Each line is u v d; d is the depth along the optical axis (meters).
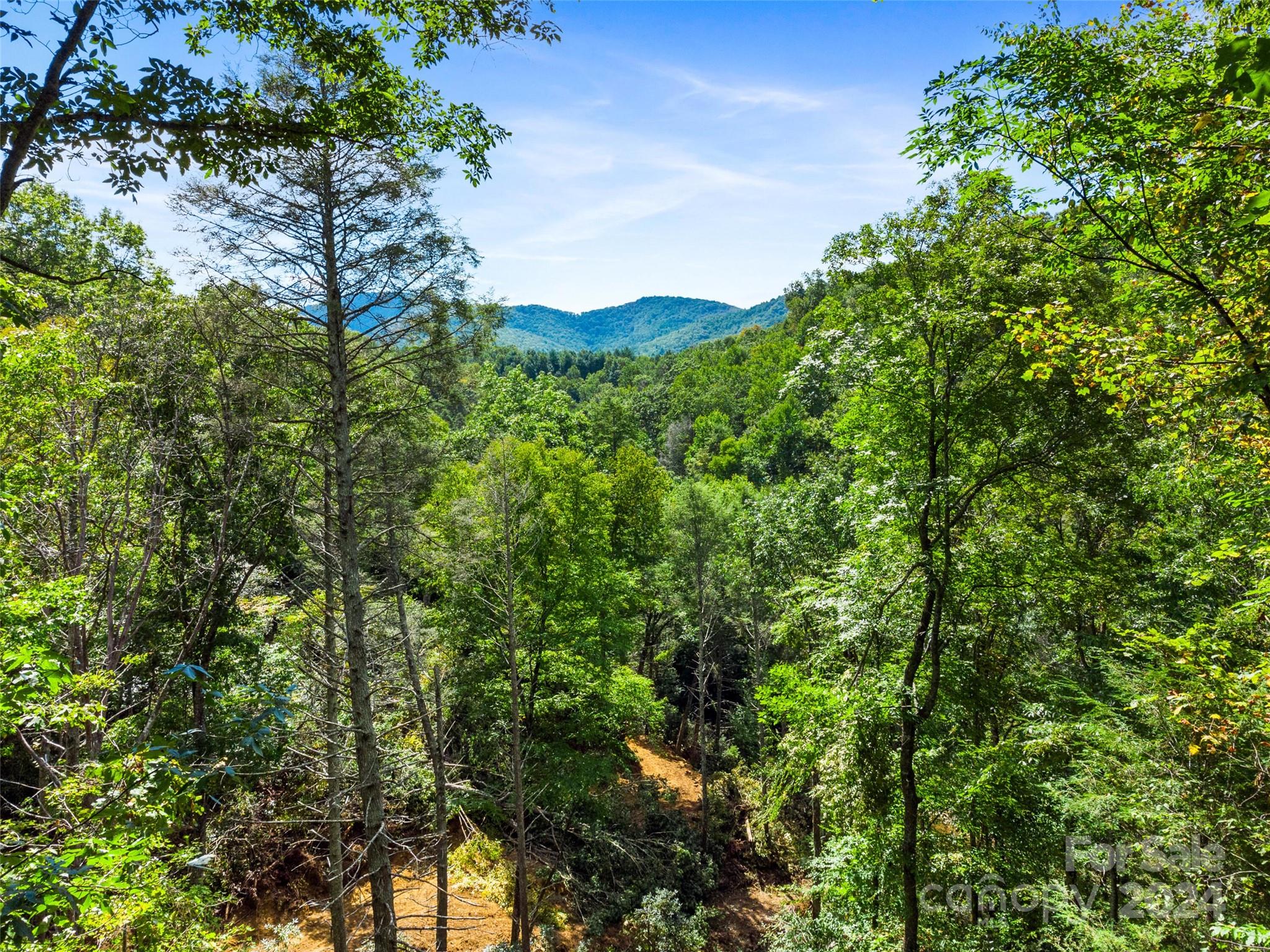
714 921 17.95
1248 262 6.11
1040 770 11.50
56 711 5.32
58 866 3.43
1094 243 7.31
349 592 10.13
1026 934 10.06
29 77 3.29
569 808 18.95
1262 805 8.47
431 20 5.96
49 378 10.52
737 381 79.50
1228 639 8.36
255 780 15.09
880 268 10.70
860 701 10.19
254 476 15.30
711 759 25.72
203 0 4.76
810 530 18.97
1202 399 6.41
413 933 14.94
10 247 12.37
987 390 10.19
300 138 4.46
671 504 27.59
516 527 16.25
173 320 13.39
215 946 8.52
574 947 15.96
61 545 11.93
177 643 14.48
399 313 10.29
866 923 11.88
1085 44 6.54
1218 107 5.66
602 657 20.64
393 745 16.20
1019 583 11.01
